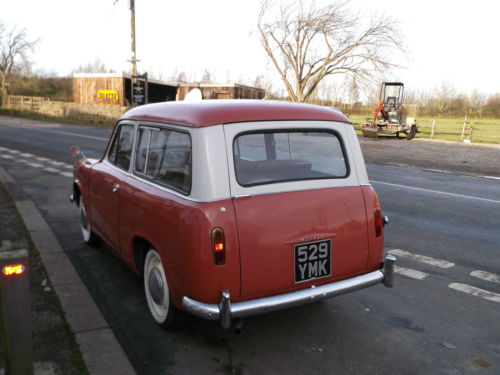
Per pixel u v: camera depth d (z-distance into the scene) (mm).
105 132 22797
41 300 3848
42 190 8500
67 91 61406
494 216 7523
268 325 3629
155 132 3496
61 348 3123
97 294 4074
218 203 2811
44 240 5418
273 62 30953
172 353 3158
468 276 4832
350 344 3361
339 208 3229
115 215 4020
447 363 3143
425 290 4441
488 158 16719
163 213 3086
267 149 3057
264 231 2914
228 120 2945
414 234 6383
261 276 2928
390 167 13797
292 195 3055
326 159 3281
